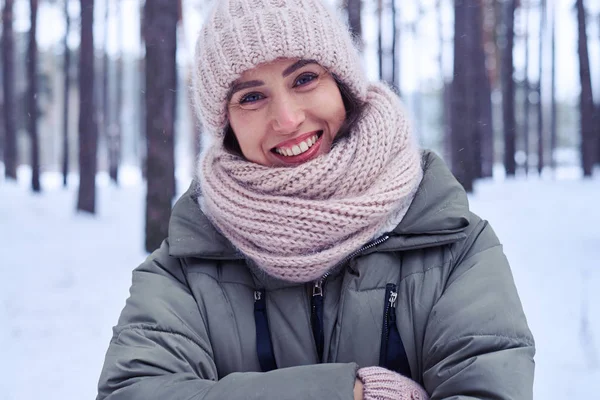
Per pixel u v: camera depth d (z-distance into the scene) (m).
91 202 11.84
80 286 5.97
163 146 6.79
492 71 22.27
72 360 3.95
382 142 1.32
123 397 1.11
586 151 19.23
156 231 6.91
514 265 6.27
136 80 39.31
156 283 1.32
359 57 1.44
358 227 1.24
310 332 1.27
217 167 1.42
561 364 3.49
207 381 1.10
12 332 4.50
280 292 1.29
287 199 1.27
